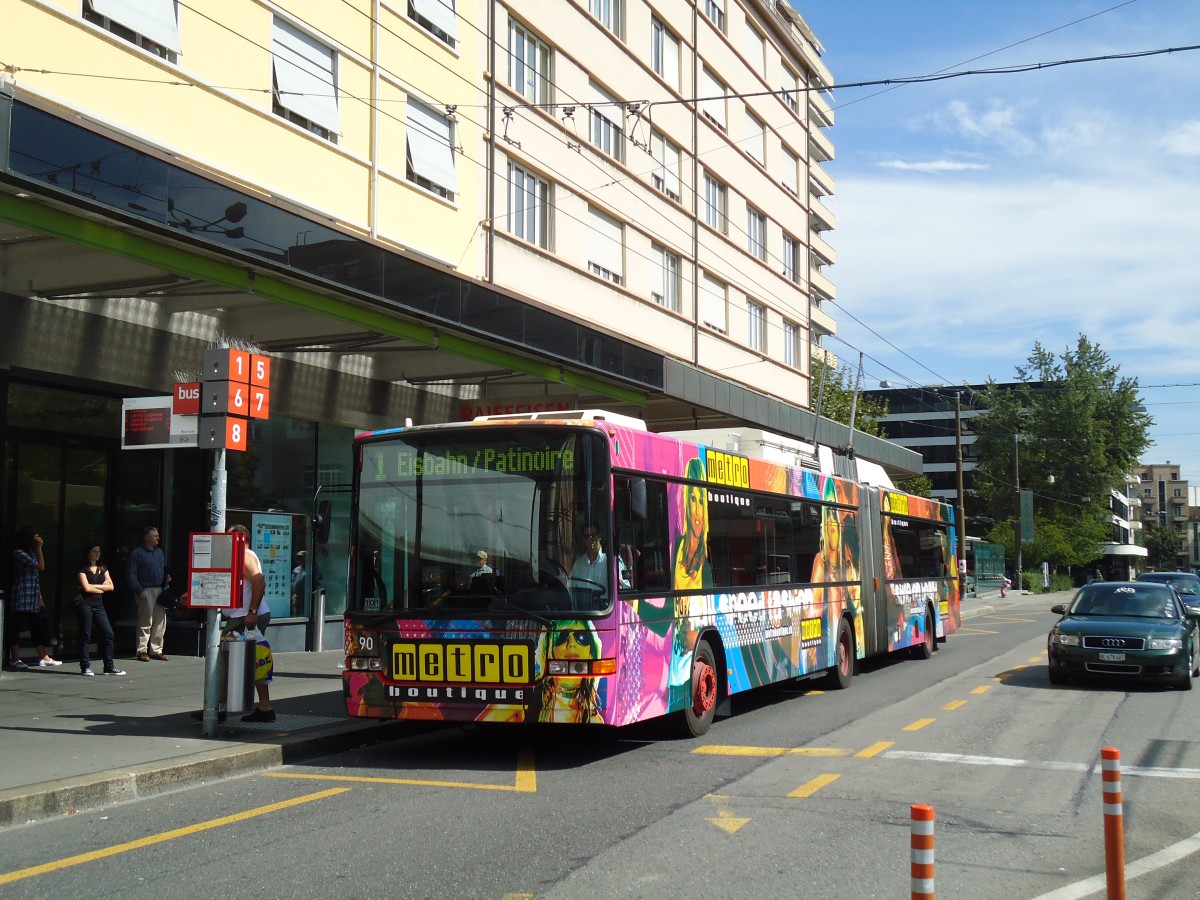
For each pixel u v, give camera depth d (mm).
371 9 17797
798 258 38062
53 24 12547
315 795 8414
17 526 14852
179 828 7355
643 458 10547
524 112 22375
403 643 9836
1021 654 21406
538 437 9906
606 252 25938
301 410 18141
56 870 6375
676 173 29562
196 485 17172
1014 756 10031
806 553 14906
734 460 12820
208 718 10086
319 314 14562
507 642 9539
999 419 83500
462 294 16000
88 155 10445
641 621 10156
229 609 10602
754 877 6145
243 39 15258
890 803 8070
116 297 13781
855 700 14320
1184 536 175500
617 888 5926
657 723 11953
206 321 16109
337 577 19297
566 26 24141
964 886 6008
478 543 9859
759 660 12969
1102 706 13523
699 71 31031
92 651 16094
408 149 18750
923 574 20859
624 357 20656
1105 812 4730
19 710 11430
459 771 9453
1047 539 72438
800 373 37562
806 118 39031
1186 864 6496
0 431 14180
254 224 12391
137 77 13594
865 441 34219
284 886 5996
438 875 6180
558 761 9953
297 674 14992
